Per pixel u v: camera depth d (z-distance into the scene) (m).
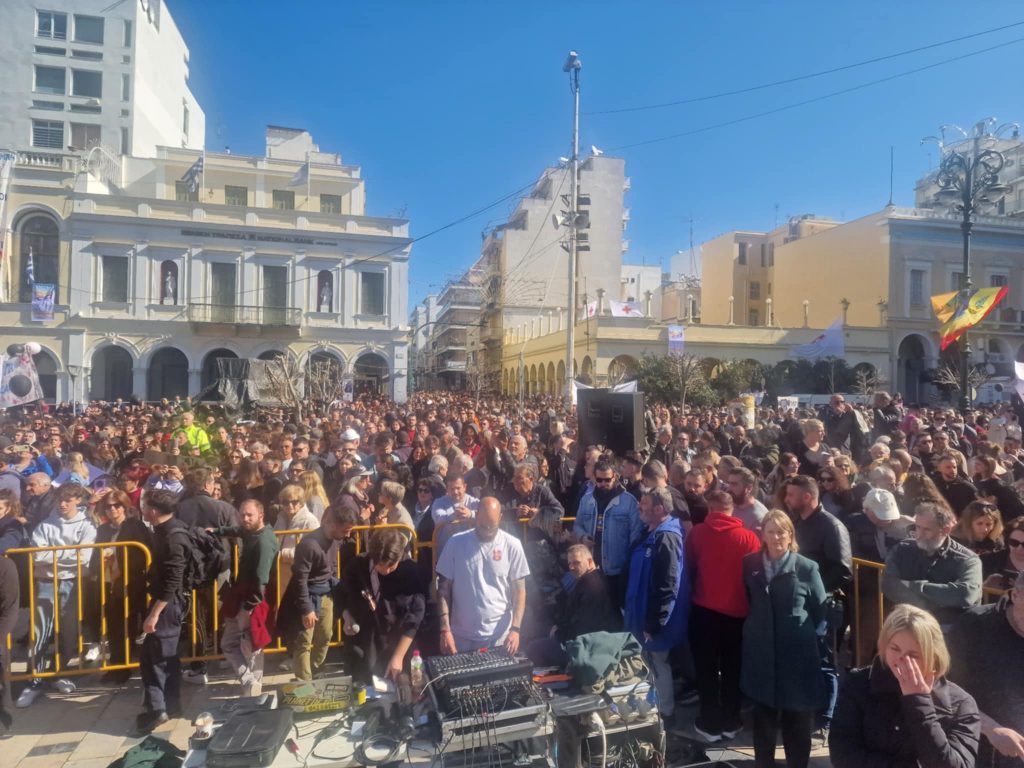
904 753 2.72
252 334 33.97
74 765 4.29
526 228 53.06
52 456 9.84
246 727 3.75
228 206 33.84
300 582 5.02
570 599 5.05
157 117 43.59
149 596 4.91
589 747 3.76
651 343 36.12
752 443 10.11
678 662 5.36
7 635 4.70
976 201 15.54
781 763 4.30
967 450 10.43
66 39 38.53
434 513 6.60
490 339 57.38
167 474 7.23
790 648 3.92
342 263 35.28
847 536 4.58
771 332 38.03
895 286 42.41
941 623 3.96
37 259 32.66
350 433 8.84
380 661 4.88
